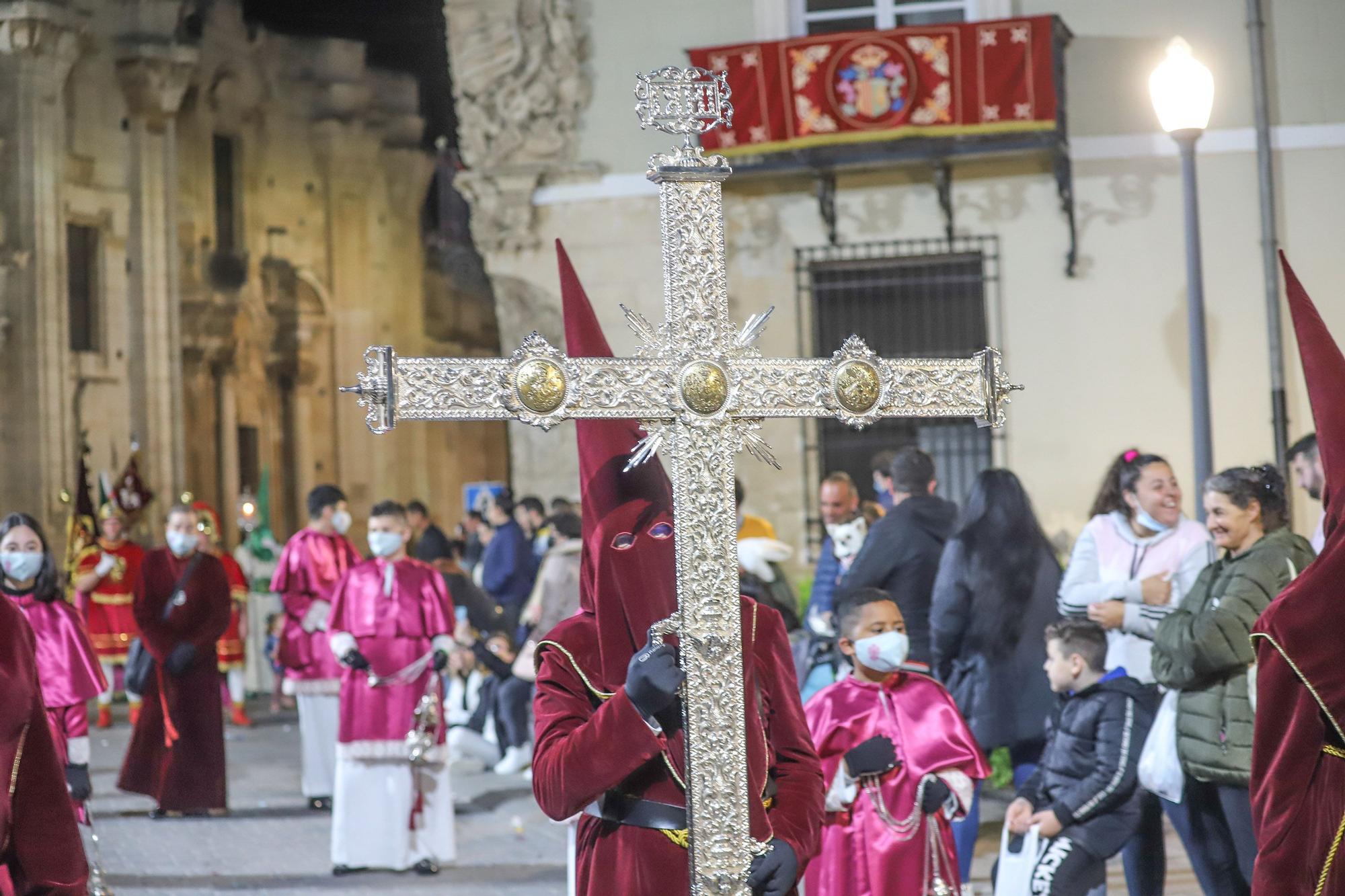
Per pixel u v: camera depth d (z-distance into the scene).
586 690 3.21
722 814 2.92
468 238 34.41
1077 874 5.36
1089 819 5.38
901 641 5.16
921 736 5.14
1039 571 6.65
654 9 14.91
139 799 11.10
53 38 23.30
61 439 23.62
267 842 9.40
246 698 17.67
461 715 11.84
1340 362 3.77
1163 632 5.21
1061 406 14.09
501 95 15.05
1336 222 13.67
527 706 11.48
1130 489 6.12
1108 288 14.05
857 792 5.14
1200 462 8.34
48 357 23.42
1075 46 14.13
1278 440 10.71
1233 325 13.82
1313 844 3.67
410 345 33.16
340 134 31.11
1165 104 8.41
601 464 3.30
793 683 3.36
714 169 3.05
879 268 14.73
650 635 2.98
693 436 3.00
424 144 33.44
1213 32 13.89
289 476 30.50
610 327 14.92
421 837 8.38
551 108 14.99
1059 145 13.58
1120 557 6.16
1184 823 5.38
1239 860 5.16
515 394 2.89
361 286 31.67
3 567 6.89
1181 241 13.91
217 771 10.24
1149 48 13.98
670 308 3.04
